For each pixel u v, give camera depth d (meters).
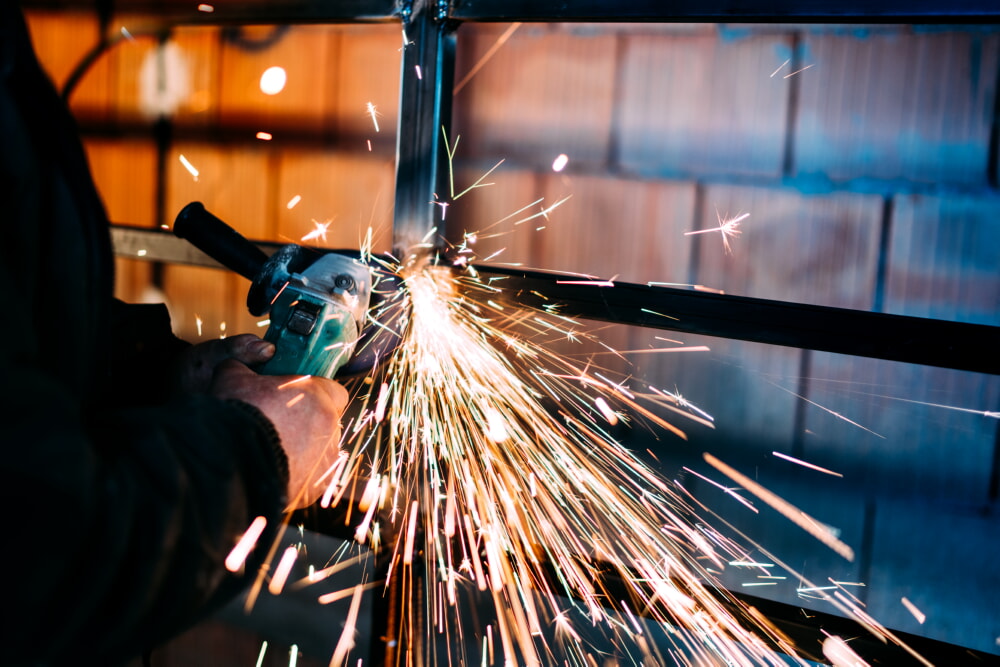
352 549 1.26
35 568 0.40
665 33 1.08
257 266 0.92
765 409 1.10
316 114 1.29
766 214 1.07
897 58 0.99
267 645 1.36
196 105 1.37
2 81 0.48
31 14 1.45
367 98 1.25
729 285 1.10
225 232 0.92
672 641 1.10
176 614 0.52
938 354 0.90
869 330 0.93
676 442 1.14
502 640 1.15
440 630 1.17
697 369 1.12
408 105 1.07
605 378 1.15
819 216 1.05
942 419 1.03
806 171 1.04
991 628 1.04
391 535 1.16
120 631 0.47
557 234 1.17
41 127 0.55
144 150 1.42
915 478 1.05
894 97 1.00
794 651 1.03
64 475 0.40
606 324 1.14
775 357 1.09
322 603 1.30
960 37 0.96
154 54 1.38
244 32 1.31
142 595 0.47
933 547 1.05
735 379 1.11
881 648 1.00
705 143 1.08
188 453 0.52
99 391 0.64
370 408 1.18
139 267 1.44
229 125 1.35
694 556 1.14
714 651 1.09
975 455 1.02
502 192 1.19
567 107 1.14
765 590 1.12
